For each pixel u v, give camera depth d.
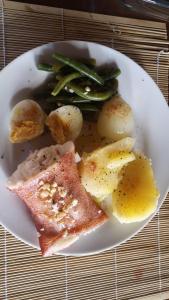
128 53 0.33
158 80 0.34
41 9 0.31
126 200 0.30
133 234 0.31
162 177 0.32
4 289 0.29
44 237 0.28
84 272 0.32
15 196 0.29
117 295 0.32
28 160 0.28
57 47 0.30
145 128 0.32
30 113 0.29
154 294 0.34
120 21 0.33
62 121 0.29
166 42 0.35
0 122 0.29
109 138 0.31
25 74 0.29
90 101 0.30
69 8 0.32
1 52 0.30
